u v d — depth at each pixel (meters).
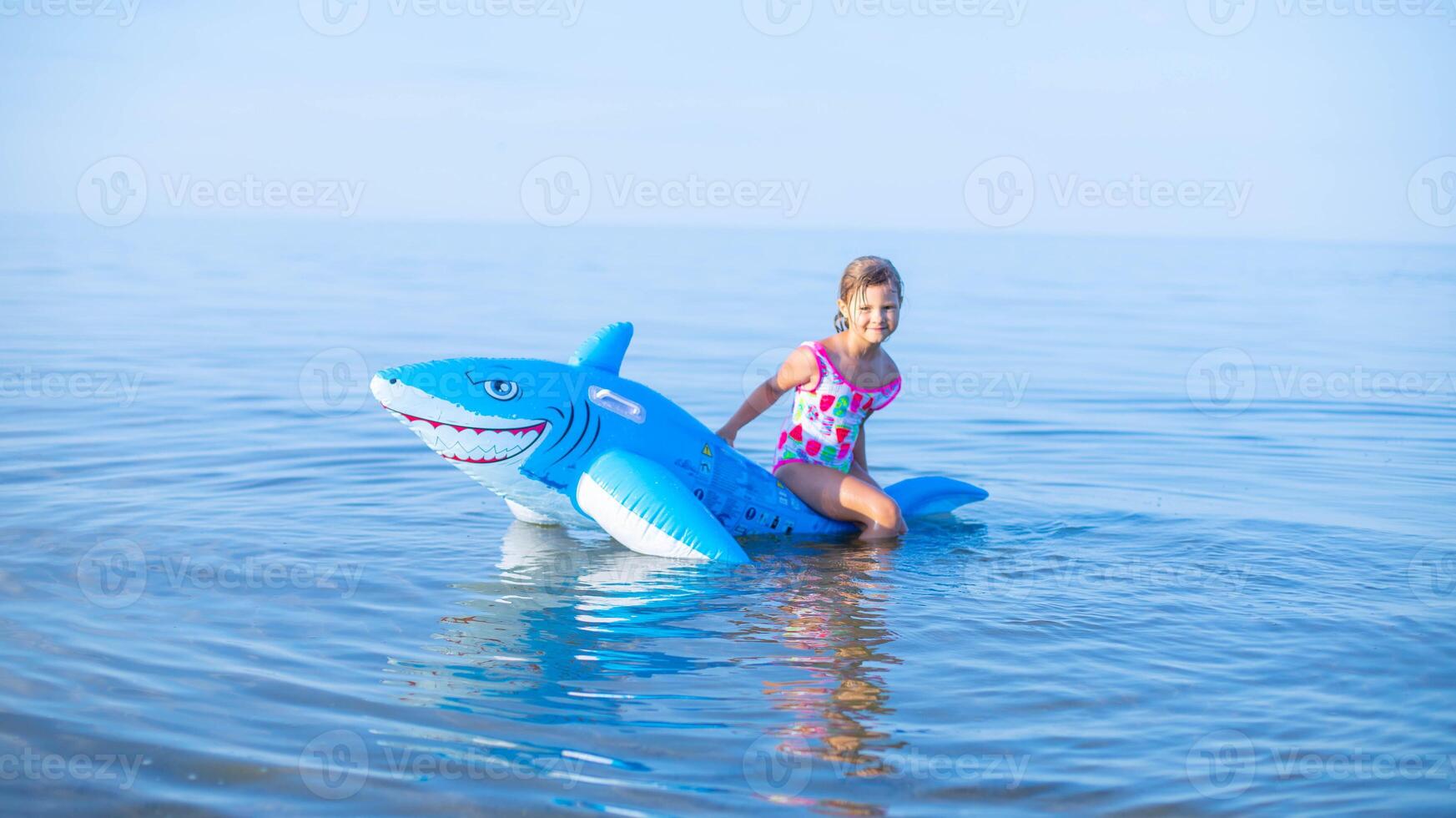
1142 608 4.78
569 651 4.16
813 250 55.72
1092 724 3.55
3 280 22.36
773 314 19.88
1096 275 35.53
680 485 5.71
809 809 2.99
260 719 3.49
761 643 4.29
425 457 7.79
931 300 24.27
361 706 3.60
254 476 7.09
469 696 3.70
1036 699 3.75
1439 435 9.43
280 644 4.16
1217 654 4.19
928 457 8.38
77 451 7.66
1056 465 8.11
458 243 57.56
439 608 4.65
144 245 41.66
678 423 6.13
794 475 6.43
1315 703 3.74
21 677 3.75
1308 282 33.25
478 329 16.39
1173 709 3.67
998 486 7.43
